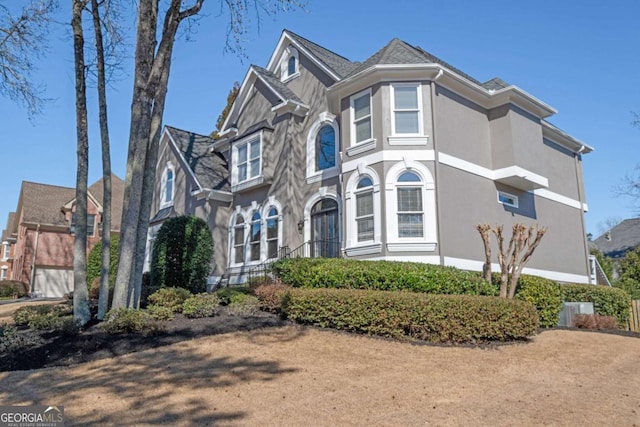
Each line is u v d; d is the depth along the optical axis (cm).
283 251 1784
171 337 1006
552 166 2089
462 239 1509
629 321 1664
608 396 728
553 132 2058
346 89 1628
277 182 1902
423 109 1519
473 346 998
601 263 3167
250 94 2159
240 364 841
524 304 1088
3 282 3212
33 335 1020
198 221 1784
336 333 1049
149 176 1270
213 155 2362
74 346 952
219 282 2014
